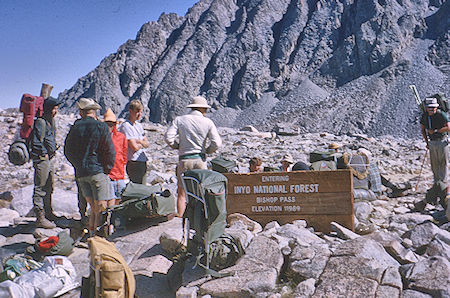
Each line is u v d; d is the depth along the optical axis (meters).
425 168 13.87
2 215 8.21
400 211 7.73
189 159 6.17
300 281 4.56
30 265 5.21
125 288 3.68
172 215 6.57
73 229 6.70
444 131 7.50
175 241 5.44
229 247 4.86
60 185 11.73
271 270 4.63
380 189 8.90
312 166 8.45
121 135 6.85
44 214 7.09
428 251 5.05
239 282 4.48
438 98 7.70
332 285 4.20
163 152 18.41
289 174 6.48
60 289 4.73
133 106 7.18
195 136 6.18
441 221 6.70
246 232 5.46
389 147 18.67
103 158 5.92
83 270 5.41
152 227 6.28
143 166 7.30
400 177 12.12
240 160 15.70
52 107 7.23
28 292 4.47
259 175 6.65
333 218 6.23
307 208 6.37
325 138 22.78
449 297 3.82
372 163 8.89
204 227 4.69
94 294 3.69
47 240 5.67
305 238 5.55
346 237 5.77
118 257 3.74
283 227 5.91
